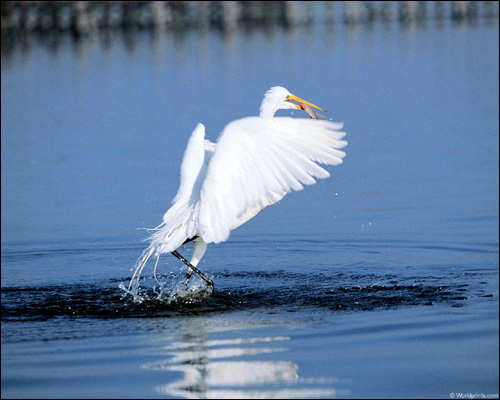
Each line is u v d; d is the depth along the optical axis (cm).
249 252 1366
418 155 2008
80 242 1441
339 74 3409
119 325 966
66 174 1942
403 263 1259
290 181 881
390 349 843
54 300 1095
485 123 2344
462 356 815
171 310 1034
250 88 3067
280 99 1152
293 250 1367
